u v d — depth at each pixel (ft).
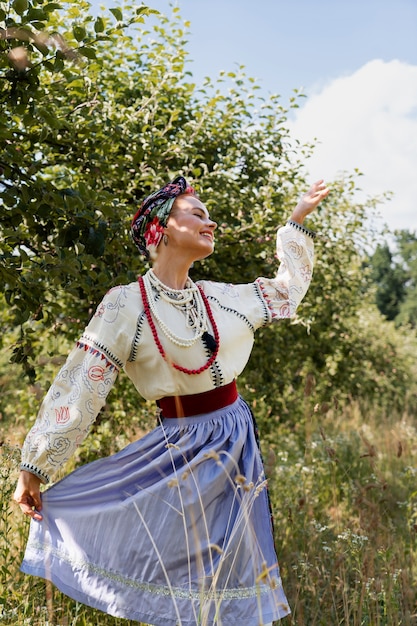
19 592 8.91
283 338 19.94
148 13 9.35
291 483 14.75
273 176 15.83
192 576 7.29
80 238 10.04
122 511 7.46
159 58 13.93
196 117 14.52
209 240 8.17
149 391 7.89
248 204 14.58
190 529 7.37
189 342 7.76
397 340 37.88
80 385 7.57
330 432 21.85
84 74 12.19
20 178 9.89
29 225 9.86
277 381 20.12
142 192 13.30
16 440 13.50
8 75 8.74
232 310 8.27
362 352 30.83
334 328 24.77
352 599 9.66
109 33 9.30
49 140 11.25
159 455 7.83
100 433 14.74
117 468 7.86
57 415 7.54
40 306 9.90
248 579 7.35
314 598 9.70
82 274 10.22
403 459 18.62
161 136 13.56
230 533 7.48
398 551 11.04
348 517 13.73
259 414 19.11
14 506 11.10
